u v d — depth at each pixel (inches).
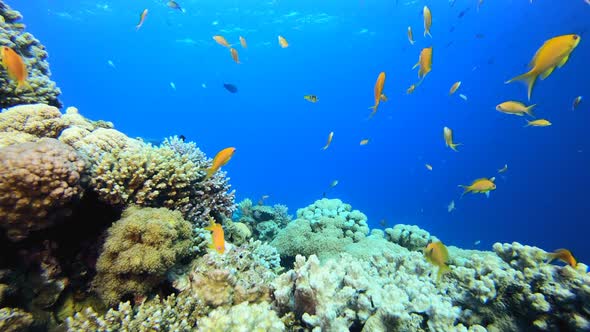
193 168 177.5
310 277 118.9
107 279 119.4
